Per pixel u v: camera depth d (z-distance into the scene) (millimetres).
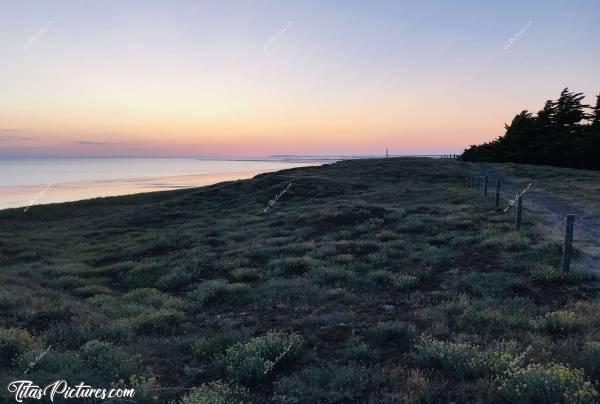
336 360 6438
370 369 5812
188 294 11695
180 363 6859
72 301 10742
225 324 8922
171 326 8984
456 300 8984
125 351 7062
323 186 39594
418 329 7422
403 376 5477
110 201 47031
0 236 27750
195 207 36062
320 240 17859
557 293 8859
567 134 55062
